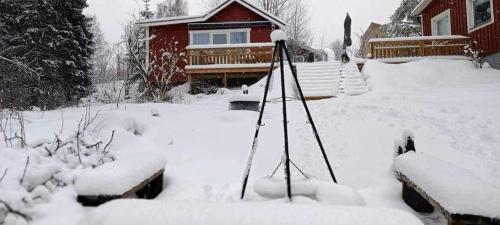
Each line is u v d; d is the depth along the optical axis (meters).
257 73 16.08
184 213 2.17
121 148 5.35
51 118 6.58
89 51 20.81
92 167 4.34
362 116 7.23
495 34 13.13
